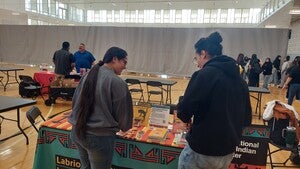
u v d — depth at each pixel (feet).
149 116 7.25
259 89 16.47
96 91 4.98
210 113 3.97
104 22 63.36
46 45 35.01
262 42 27.30
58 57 17.52
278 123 9.19
